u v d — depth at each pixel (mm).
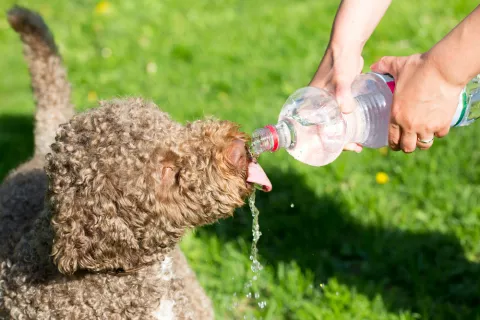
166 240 3539
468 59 3033
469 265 4992
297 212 5676
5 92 8242
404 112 3254
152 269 3771
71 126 3506
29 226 4094
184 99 7270
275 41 8555
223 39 8773
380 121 3523
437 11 8969
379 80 3459
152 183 3398
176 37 8938
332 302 4695
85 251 3391
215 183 3398
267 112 6840
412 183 5777
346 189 5789
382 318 4590
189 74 7918
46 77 4883
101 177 3344
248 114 6832
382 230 5355
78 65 8289
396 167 5957
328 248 5289
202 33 9039
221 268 5145
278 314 4738
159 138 3443
